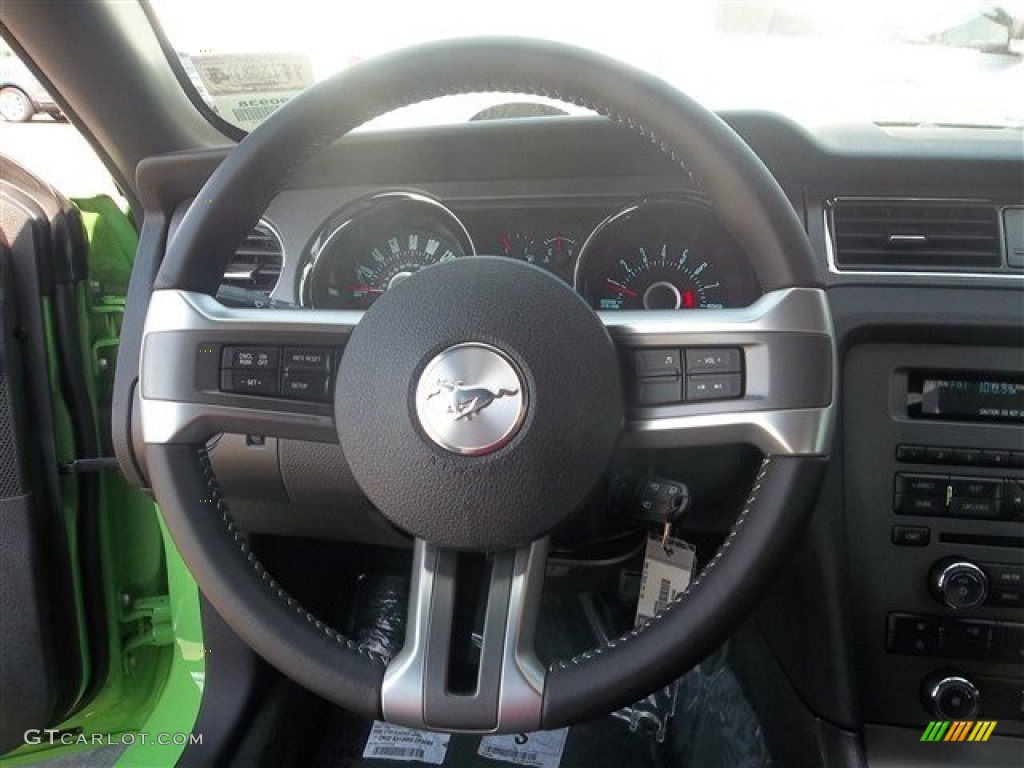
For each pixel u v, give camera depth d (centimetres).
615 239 125
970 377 118
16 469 133
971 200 118
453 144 120
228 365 85
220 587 82
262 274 131
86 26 115
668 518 108
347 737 160
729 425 80
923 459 119
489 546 79
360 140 120
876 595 122
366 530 129
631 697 79
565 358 77
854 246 119
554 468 77
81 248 140
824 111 132
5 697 140
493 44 81
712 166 81
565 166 124
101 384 150
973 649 120
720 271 124
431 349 78
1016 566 118
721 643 81
